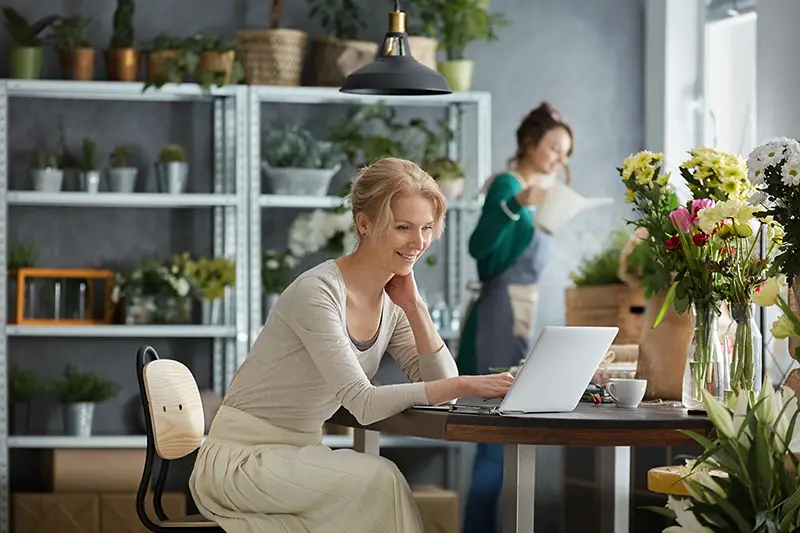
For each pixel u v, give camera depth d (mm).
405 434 3318
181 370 4027
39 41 6535
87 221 6852
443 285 7023
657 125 7121
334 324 3438
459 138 6973
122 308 6566
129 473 6320
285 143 6652
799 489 2738
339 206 6578
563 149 6105
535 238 6227
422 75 4848
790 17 5305
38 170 6453
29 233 6801
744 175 3617
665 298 3672
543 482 6500
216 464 3555
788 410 2998
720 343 3459
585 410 3412
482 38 6898
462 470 6902
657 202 3691
